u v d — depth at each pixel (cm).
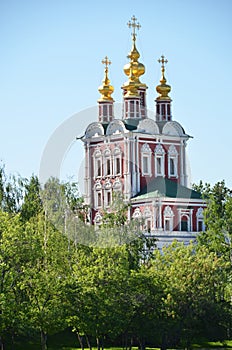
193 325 9131
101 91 18450
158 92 19675
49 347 10844
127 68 19000
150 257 10594
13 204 13325
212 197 15088
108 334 8756
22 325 7606
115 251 8206
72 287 7812
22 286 7481
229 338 9581
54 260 8244
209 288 9131
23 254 7675
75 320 8150
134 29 19038
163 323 8800
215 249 14425
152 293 8656
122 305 8256
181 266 9156
